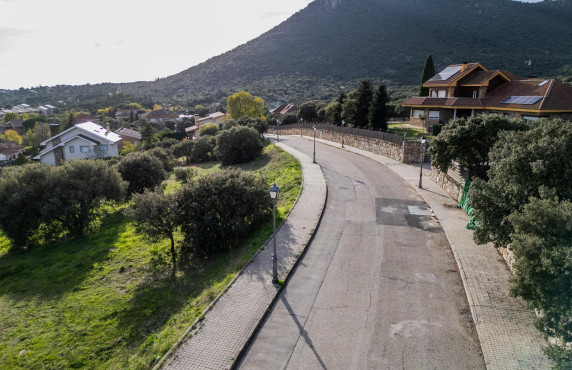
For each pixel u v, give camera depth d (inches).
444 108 1451.8
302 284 457.1
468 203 431.2
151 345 378.9
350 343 348.8
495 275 448.8
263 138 2108.8
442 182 864.9
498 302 392.5
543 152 366.3
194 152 1811.0
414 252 533.6
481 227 422.0
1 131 3725.4
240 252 588.4
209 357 335.0
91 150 1771.7
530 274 266.2
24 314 474.0
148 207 612.7
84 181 792.9
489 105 1296.8
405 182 934.4
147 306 470.0
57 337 419.5
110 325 435.5
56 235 791.1
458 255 503.8
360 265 499.8
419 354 330.6
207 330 372.8
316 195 824.3
